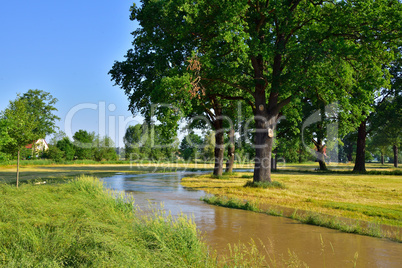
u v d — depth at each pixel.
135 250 4.78
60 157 77.00
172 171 46.25
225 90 25.23
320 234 8.02
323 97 23.08
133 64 27.44
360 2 18.39
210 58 19.94
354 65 21.16
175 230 6.14
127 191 17.94
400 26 17.66
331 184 24.09
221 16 17.52
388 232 8.30
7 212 7.21
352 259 5.85
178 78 18.19
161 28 22.88
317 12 21.22
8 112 17.73
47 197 9.80
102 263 4.35
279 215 10.80
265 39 20.75
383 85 19.80
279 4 19.09
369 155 116.31
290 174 39.75
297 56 19.12
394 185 23.27
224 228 8.54
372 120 42.84
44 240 5.34
